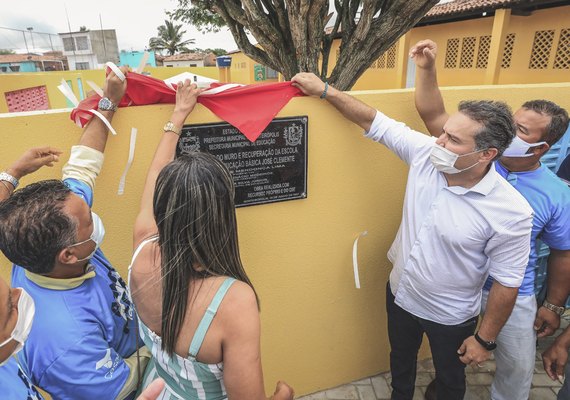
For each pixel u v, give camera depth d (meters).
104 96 1.44
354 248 2.10
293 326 2.21
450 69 10.80
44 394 1.61
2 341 0.73
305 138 1.83
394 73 12.56
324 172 1.95
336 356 2.41
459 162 1.50
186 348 0.96
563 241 1.82
